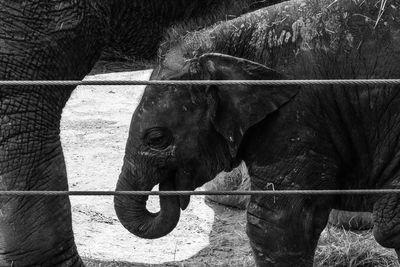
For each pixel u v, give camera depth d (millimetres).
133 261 7957
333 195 6906
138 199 6922
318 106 6648
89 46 6992
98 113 12000
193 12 7328
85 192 5430
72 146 10766
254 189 6832
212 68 6574
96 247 8203
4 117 6660
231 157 6867
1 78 6629
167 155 6781
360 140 6727
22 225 6781
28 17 6605
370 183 6855
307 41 6660
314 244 6887
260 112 6617
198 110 6703
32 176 6781
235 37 6812
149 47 7395
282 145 6684
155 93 6715
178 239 8461
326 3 6703
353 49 6594
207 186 9289
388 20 6555
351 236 8430
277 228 6746
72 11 6750
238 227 8742
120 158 10383
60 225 6887
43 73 6738
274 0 7355
